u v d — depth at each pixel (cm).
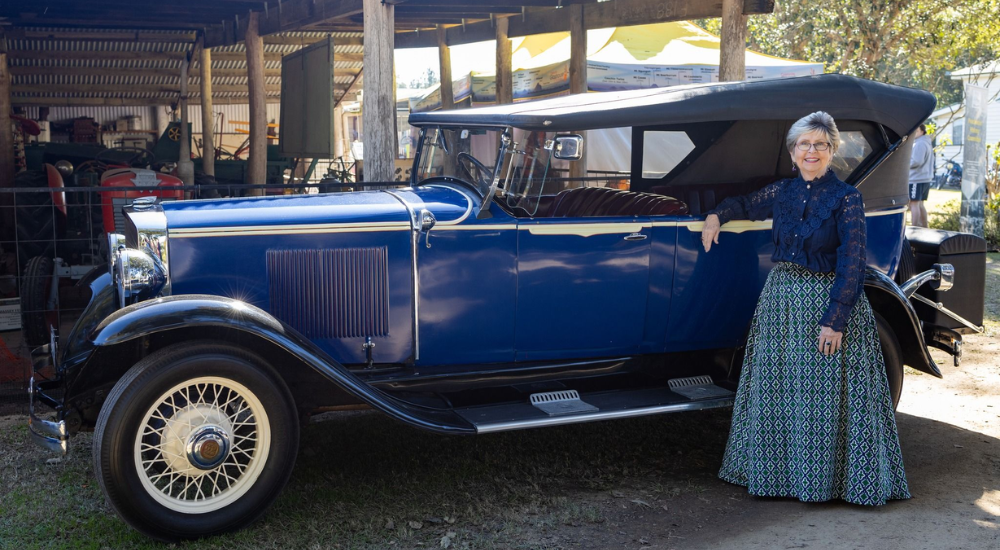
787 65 1088
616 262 399
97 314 396
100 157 1008
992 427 462
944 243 496
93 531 327
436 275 381
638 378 428
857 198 344
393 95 639
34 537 322
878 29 1725
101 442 301
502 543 321
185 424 316
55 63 1359
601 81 1082
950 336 483
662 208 407
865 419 351
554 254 391
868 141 429
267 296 368
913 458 415
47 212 809
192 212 368
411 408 356
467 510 352
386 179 636
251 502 324
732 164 464
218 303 323
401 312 384
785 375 357
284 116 1177
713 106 389
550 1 918
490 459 416
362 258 376
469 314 388
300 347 330
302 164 1425
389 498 365
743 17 656
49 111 1639
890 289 405
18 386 525
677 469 405
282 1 918
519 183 384
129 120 1689
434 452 426
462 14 1003
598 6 878
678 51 1173
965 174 1018
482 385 399
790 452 359
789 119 407
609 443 443
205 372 312
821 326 344
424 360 389
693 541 321
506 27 1002
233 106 1772
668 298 412
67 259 821
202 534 317
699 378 432
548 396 398
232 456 326
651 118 379
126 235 400
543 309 396
